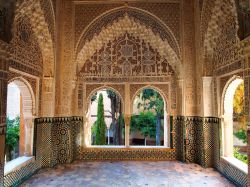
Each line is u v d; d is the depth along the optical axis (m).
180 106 5.68
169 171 4.73
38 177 4.34
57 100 5.30
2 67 2.96
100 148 5.80
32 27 4.62
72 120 5.70
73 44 5.50
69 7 5.56
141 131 11.16
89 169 4.87
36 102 4.83
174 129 5.77
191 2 5.47
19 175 4.04
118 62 5.91
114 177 4.33
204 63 5.04
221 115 4.75
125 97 5.86
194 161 5.44
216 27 4.71
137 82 5.86
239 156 5.83
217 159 4.83
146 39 5.91
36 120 4.81
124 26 5.82
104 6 5.57
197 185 3.92
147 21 5.62
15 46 3.96
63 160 5.36
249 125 2.94
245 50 2.99
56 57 5.20
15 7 3.16
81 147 5.81
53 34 5.03
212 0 4.46
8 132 6.12
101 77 5.89
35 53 4.75
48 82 5.10
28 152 4.64
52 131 5.15
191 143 5.45
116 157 5.77
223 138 4.72
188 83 5.43
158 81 5.84
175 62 5.73
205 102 5.06
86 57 5.90
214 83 5.00
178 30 5.51
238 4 3.07
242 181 3.75
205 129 5.06
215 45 4.91
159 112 9.41
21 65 4.16
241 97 6.74
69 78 5.45
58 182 4.05
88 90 5.91
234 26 4.04
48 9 4.77
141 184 3.95
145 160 5.70
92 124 12.64
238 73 4.01
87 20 5.57
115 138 9.10
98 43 5.88
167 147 5.79
